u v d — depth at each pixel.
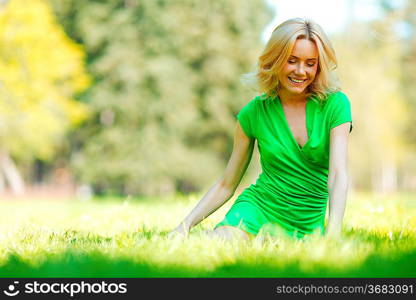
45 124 32.84
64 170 53.72
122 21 36.38
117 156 35.91
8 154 42.84
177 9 36.75
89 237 5.43
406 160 54.53
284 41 4.71
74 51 32.84
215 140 38.75
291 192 5.16
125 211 8.66
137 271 3.66
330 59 4.82
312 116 5.07
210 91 37.03
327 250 3.92
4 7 31.92
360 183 60.28
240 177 5.46
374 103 45.84
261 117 5.21
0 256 4.32
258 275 3.52
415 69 46.16
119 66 35.59
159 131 35.59
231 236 4.86
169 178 36.59
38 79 32.12
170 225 6.84
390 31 48.12
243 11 37.75
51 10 37.16
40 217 8.99
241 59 37.81
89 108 36.31
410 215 7.71
